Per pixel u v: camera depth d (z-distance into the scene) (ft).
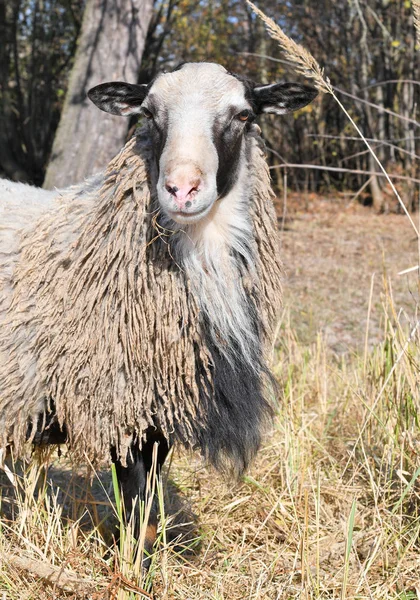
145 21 34.78
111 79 34.01
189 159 11.46
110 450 13.05
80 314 12.49
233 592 12.66
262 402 13.62
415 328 14.99
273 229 13.56
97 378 12.38
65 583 12.03
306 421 19.45
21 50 82.89
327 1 83.30
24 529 13.26
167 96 12.37
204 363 12.41
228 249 12.75
